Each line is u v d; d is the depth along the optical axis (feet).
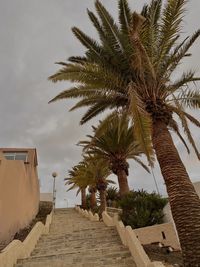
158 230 35.73
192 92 33.63
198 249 21.35
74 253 25.64
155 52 31.45
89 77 31.94
